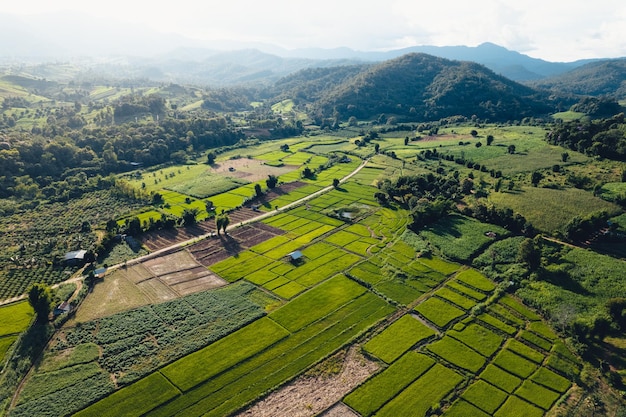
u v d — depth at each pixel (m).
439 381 66.50
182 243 118.94
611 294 83.00
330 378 67.88
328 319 82.50
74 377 68.56
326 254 110.31
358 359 71.81
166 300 90.06
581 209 118.81
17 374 68.88
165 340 76.81
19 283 97.69
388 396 63.78
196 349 74.50
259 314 84.12
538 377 66.50
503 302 85.75
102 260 108.50
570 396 62.91
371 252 110.62
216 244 118.31
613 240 103.50
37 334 78.00
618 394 62.47
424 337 76.50
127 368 70.31
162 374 69.00
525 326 78.75
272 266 104.62
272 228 129.12
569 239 105.44
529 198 130.25
